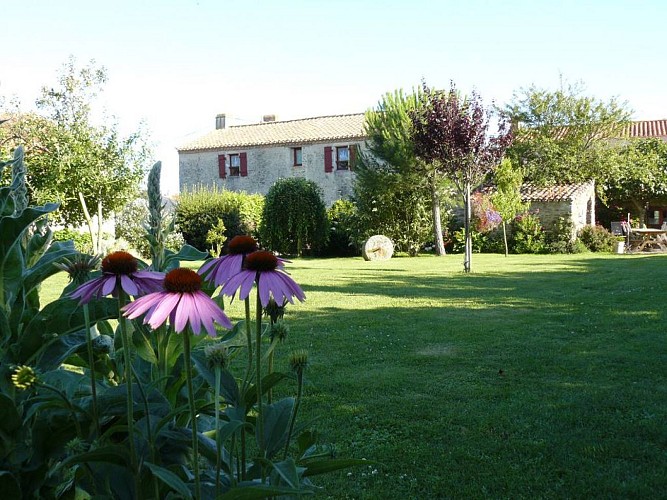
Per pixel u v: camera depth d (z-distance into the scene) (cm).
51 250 214
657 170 2914
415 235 2441
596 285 1235
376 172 2439
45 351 191
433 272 1636
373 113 2477
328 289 1249
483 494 337
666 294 1065
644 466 367
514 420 447
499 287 1248
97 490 165
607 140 3009
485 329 787
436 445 404
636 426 428
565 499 330
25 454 174
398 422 446
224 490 161
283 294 148
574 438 411
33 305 209
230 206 2744
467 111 1691
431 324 827
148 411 166
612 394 502
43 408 158
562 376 562
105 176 1772
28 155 1702
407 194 2439
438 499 332
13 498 165
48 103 1791
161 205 205
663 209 3288
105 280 140
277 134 3481
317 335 761
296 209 2505
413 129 1780
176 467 167
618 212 3206
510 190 2197
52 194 1705
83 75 1800
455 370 588
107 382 215
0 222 173
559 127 2947
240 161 3466
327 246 2620
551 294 1119
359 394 514
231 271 156
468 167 1664
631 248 2428
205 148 3528
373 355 652
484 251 2542
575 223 2452
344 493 339
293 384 537
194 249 226
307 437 183
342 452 391
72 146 1738
